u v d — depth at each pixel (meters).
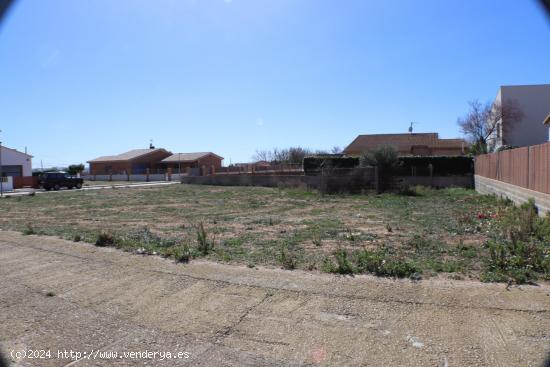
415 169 26.02
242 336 3.76
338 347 3.47
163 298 4.80
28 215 14.37
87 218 13.10
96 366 3.31
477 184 22.83
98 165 62.38
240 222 11.45
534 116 35.66
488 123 37.16
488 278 5.00
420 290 4.66
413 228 9.65
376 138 49.22
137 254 6.89
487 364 3.10
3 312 4.55
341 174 22.48
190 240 8.32
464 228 9.35
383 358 3.26
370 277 5.21
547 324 3.70
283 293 4.74
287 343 3.59
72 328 4.06
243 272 5.62
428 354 3.28
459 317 3.91
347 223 10.86
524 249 5.98
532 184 11.18
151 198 21.84
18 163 44.56
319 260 6.25
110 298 4.88
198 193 25.05
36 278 5.82
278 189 26.19
